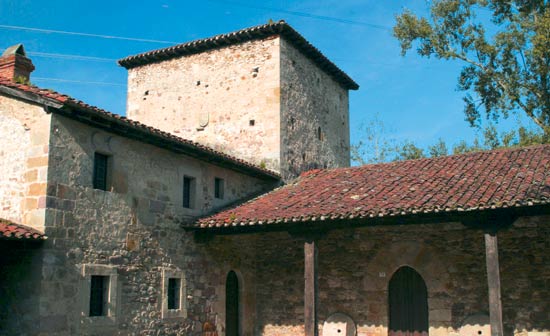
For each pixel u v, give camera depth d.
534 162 11.72
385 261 12.89
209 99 16.58
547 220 11.53
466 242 12.22
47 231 8.84
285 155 15.52
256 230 11.57
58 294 8.90
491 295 9.24
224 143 16.08
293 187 13.79
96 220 9.83
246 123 15.88
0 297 8.95
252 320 13.91
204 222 11.84
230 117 16.16
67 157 9.40
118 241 10.25
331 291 13.31
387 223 10.32
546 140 19.23
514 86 18.36
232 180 13.84
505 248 11.80
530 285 11.45
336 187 12.61
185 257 11.96
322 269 13.49
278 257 14.10
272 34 16.02
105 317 9.74
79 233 9.44
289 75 16.25
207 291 12.52
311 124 17.23
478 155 13.28
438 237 12.50
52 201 9.00
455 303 12.08
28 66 11.12
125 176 10.61
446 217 9.82
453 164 12.85
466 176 11.48
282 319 13.77
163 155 11.68
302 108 16.78
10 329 8.78
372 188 11.79
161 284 11.20
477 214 9.56
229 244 13.44
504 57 18.69
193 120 16.69
